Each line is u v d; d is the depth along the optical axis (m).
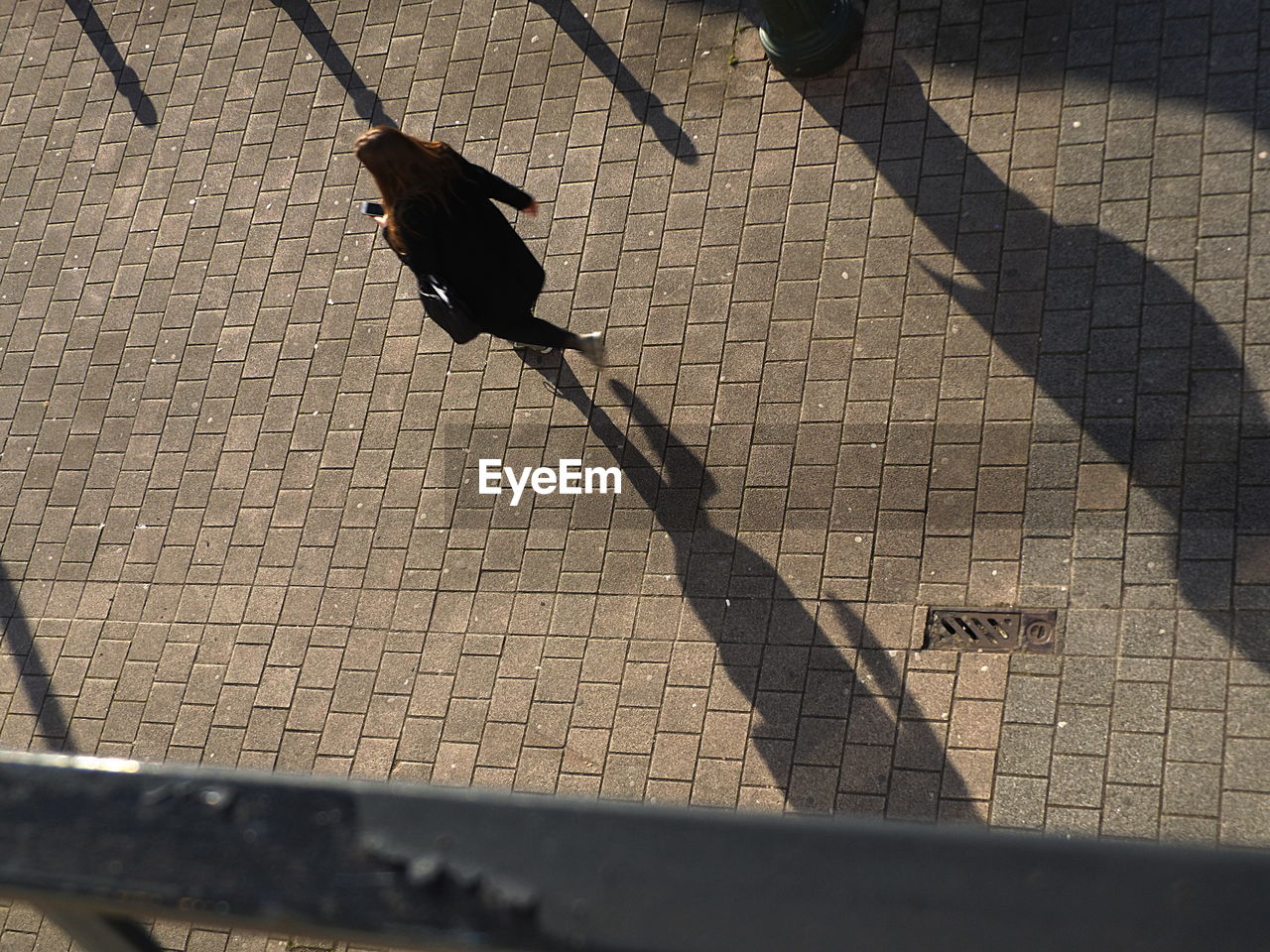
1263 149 6.25
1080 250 6.31
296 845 1.20
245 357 7.65
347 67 8.58
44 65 9.51
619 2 8.12
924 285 6.51
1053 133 6.70
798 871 1.06
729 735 5.71
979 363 6.21
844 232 6.81
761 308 6.74
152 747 6.54
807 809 5.45
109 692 6.79
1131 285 6.13
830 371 6.44
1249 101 6.39
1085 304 6.16
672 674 5.93
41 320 8.28
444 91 8.19
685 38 7.82
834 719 5.60
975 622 5.62
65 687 6.86
